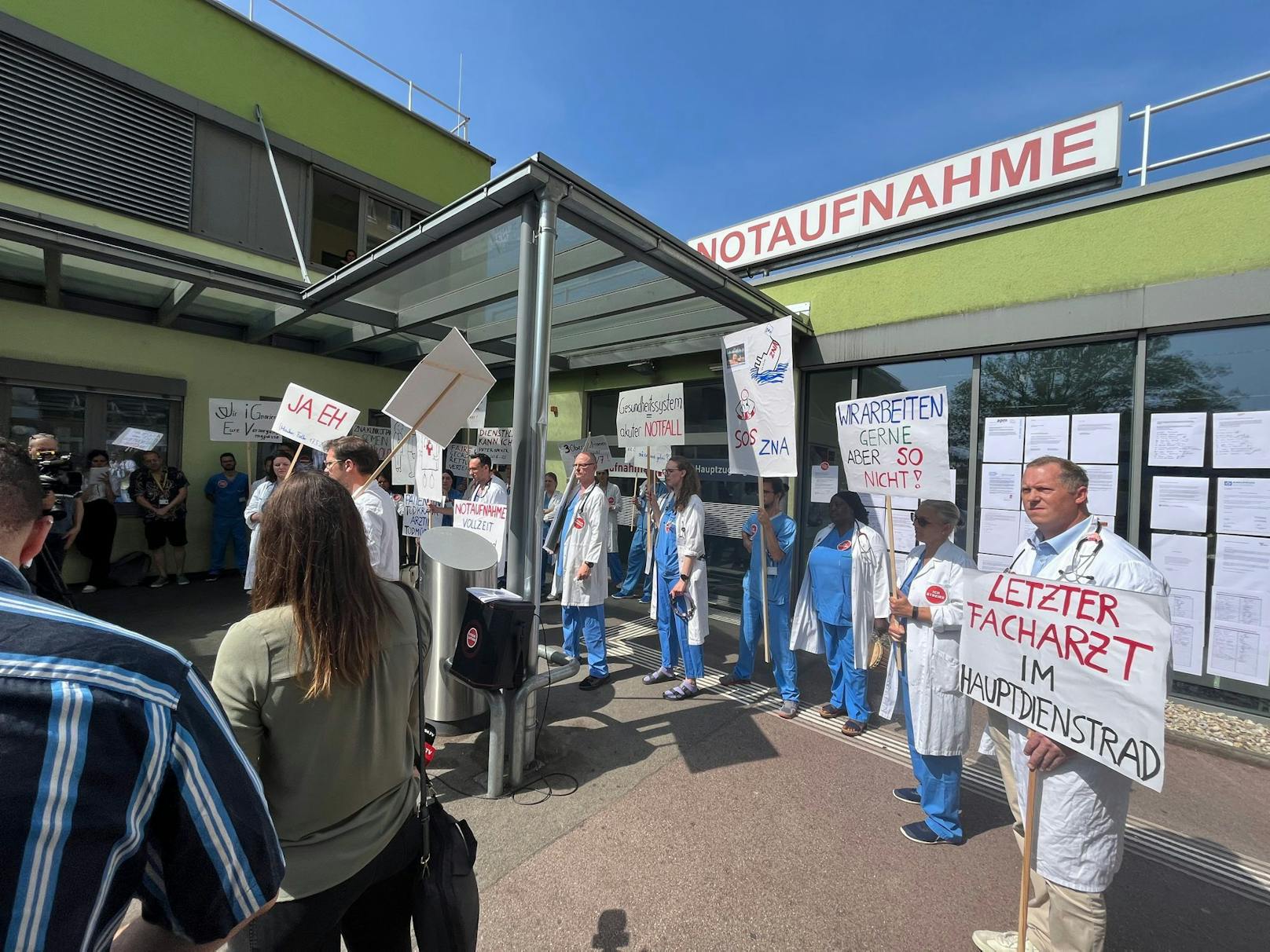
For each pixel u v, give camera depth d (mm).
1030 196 4957
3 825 552
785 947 2094
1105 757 1669
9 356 6305
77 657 655
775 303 5371
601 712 4102
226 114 7461
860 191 5934
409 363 9852
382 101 9180
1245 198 3951
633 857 2559
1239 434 4012
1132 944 2172
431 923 1416
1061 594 1826
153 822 743
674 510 4645
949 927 2191
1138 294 4293
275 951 1181
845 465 3475
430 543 2922
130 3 6785
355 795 1279
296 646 1203
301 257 7070
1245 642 3973
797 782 3189
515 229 4215
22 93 6109
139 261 4902
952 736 2629
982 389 5172
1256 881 2521
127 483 7180
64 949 572
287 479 1347
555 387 9070
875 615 3771
